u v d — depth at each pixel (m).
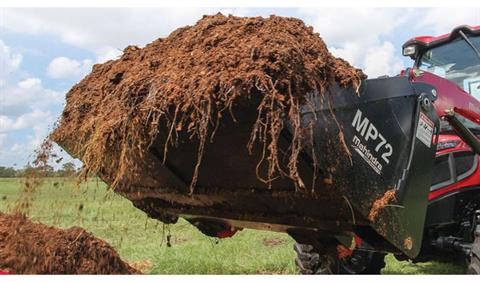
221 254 6.71
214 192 3.28
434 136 3.25
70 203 3.86
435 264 5.91
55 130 3.09
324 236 3.42
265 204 3.23
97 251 3.24
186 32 2.93
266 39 2.46
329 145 2.65
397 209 3.02
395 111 3.03
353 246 3.35
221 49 2.54
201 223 3.90
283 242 7.73
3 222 3.12
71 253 3.12
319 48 2.59
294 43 2.47
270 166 2.43
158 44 2.98
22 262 2.90
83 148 2.80
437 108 3.88
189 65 2.54
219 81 2.33
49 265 2.99
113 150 2.73
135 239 8.25
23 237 3.04
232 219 3.48
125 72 2.86
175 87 2.44
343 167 2.73
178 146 2.94
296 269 5.75
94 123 2.71
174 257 6.38
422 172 3.17
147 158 3.10
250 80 2.30
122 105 2.58
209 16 2.95
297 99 2.40
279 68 2.34
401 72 4.35
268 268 5.97
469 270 3.54
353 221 2.89
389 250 3.16
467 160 4.19
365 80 2.87
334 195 2.83
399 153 3.03
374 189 2.89
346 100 2.75
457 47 4.86
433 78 3.94
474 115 3.93
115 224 9.34
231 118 2.51
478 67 4.70
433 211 4.20
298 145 2.39
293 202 3.09
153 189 3.55
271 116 2.31
